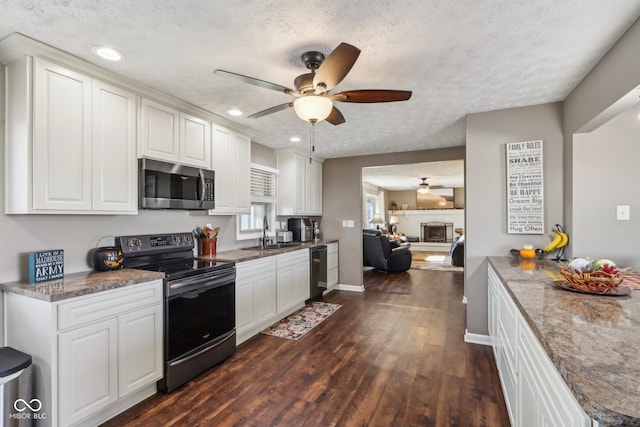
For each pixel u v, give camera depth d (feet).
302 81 6.36
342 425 6.37
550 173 9.42
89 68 6.86
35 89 6.08
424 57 6.66
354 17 5.32
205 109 9.75
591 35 5.90
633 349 3.22
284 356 9.43
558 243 9.00
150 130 8.25
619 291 5.32
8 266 6.47
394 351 9.73
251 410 6.85
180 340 7.74
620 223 8.42
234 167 11.23
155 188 8.18
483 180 10.11
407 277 20.92
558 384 3.28
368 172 25.07
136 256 8.58
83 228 7.67
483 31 5.74
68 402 5.70
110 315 6.36
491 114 10.00
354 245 17.61
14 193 6.23
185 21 5.42
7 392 5.15
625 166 8.38
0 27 5.52
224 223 12.31
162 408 6.91
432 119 10.80
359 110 9.88
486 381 7.95
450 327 11.73
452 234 37.22
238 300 10.01
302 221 16.33
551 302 4.91
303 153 16.26
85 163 6.87
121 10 5.10
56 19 5.32
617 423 2.19
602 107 6.77
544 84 8.07
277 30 5.71
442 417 6.57
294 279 13.30
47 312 5.54
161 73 7.35
